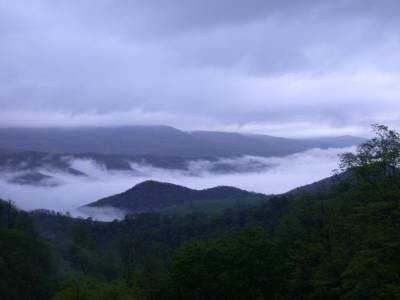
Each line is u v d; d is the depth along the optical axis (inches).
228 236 1803.6
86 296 1598.2
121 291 1635.1
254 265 1568.7
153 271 2203.5
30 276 2554.1
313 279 1290.6
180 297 1660.9
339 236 1272.1
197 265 1627.7
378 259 1013.2
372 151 1218.6
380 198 1109.1
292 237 1537.9
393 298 955.3
